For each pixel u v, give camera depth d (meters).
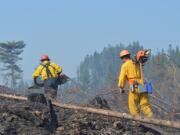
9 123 9.47
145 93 10.31
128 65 10.35
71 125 10.07
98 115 10.66
